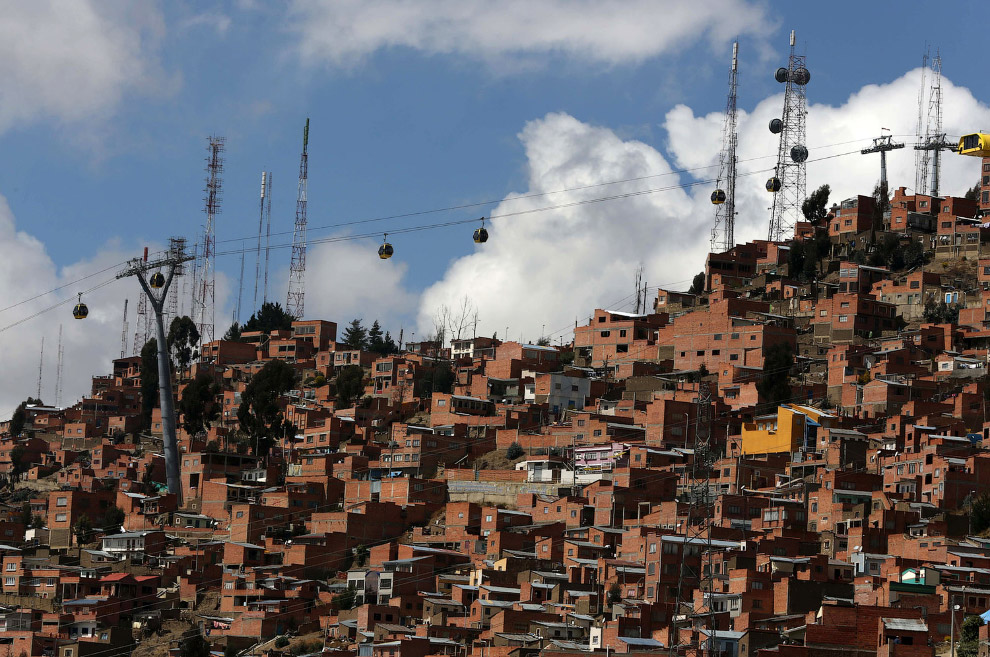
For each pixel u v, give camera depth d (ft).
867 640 407.44
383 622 571.69
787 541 531.50
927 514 552.82
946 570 463.01
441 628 535.19
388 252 512.22
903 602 426.10
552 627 501.56
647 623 474.08
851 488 581.12
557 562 597.93
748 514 585.22
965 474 571.69
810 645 407.23
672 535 546.67
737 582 488.02
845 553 532.73
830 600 463.01
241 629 617.21
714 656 421.59
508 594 555.69
